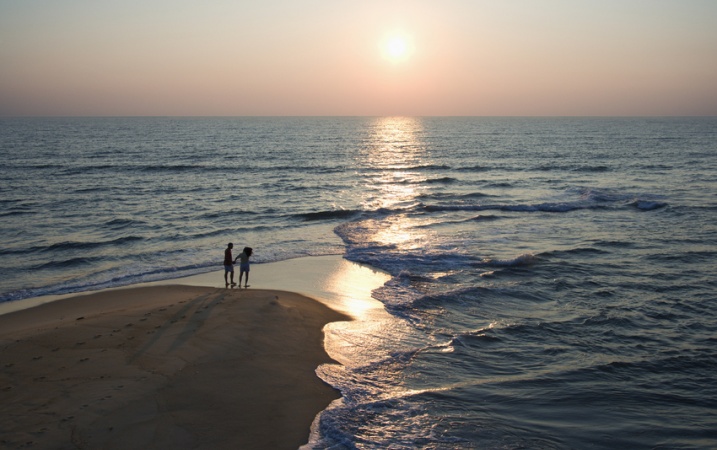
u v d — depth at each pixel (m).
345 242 25.41
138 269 20.69
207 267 21.08
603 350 13.39
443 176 53.50
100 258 22.42
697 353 13.23
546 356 13.00
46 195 39.41
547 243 24.80
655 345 13.73
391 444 9.06
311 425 9.53
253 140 120.19
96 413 9.35
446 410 10.29
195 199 38.44
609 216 31.73
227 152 83.56
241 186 45.38
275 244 25.09
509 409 10.42
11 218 30.91
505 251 23.25
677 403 10.84
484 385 11.41
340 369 11.90
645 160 69.00
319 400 10.44
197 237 26.52
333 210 32.97
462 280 19.06
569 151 86.00
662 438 9.55
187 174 54.12
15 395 9.93
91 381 10.50
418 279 19.20
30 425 8.94
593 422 10.02
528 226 28.92
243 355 12.05
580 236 26.28
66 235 26.72
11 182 46.25
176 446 8.62
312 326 14.38
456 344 13.52
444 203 36.75
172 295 16.95
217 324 13.69
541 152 84.38
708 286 18.50
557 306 16.58
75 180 48.22
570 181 48.69
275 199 38.66
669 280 19.16
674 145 100.25
